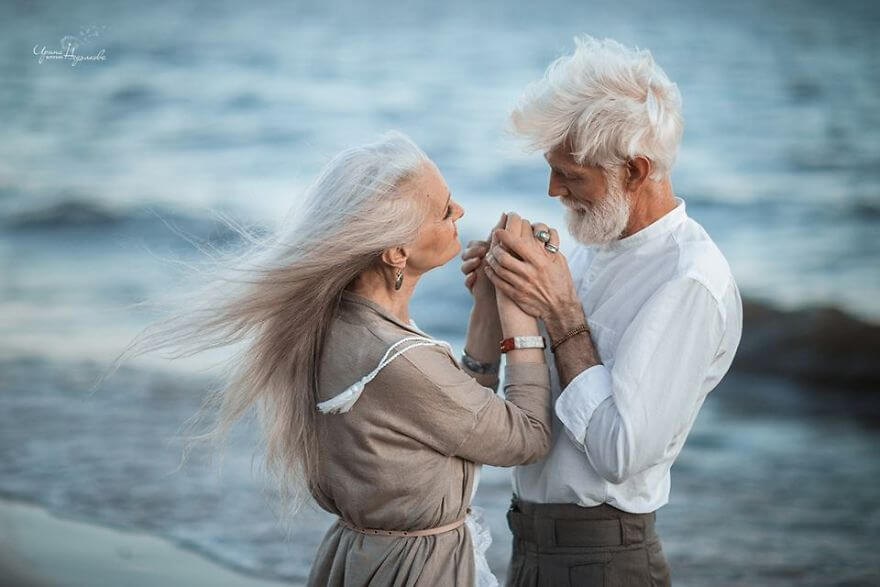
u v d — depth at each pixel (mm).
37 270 12383
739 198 14891
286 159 17750
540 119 2414
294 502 2527
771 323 10766
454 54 24969
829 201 14695
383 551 2295
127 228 14258
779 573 5180
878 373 9969
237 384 2379
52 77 22984
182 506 5598
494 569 5008
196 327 2281
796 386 9727
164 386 7977
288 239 2262
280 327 2303
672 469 7051
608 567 2508
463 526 2375
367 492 2264
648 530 2549
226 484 5938
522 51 25016
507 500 5906
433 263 2355
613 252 2564
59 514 5434
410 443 2238
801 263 12422
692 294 2346
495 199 14805
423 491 2258
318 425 2330
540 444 2363
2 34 26250
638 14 27812
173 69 23812
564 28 26922
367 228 2221
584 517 2514
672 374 2326
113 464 6238
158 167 17250
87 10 29156
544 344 2479
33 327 9930
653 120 2344
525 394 2404
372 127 19266
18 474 6059
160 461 6312
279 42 26344
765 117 19031
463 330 10805
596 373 2400
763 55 23094
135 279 11914
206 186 16125
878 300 11094
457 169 16125
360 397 2230
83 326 9969
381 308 2301
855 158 16656
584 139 2367
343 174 2260
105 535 5148
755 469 7051
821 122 18656
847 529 5852
